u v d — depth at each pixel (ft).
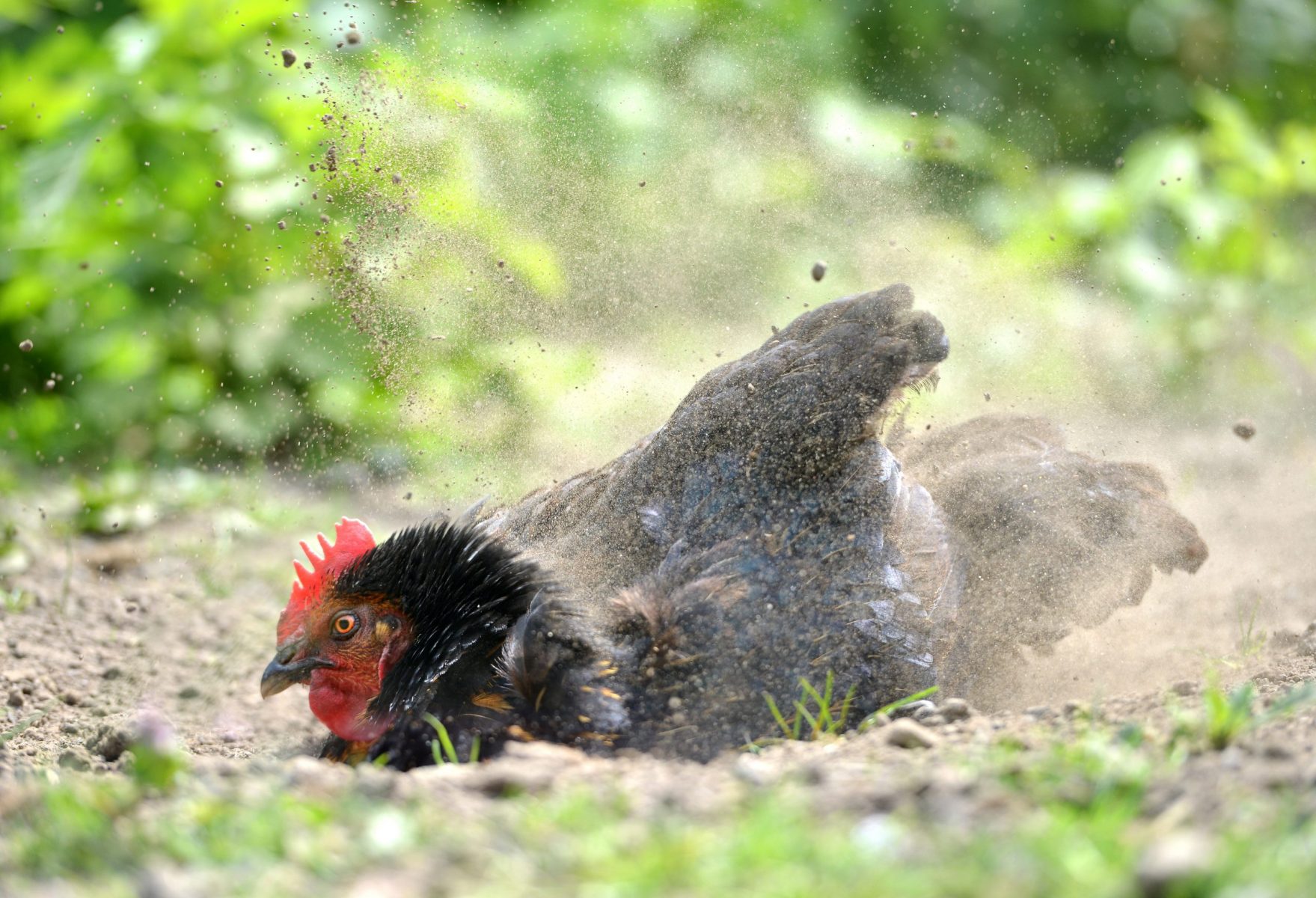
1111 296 51.13
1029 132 63.93
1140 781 14.76
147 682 28.89
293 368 44.29
